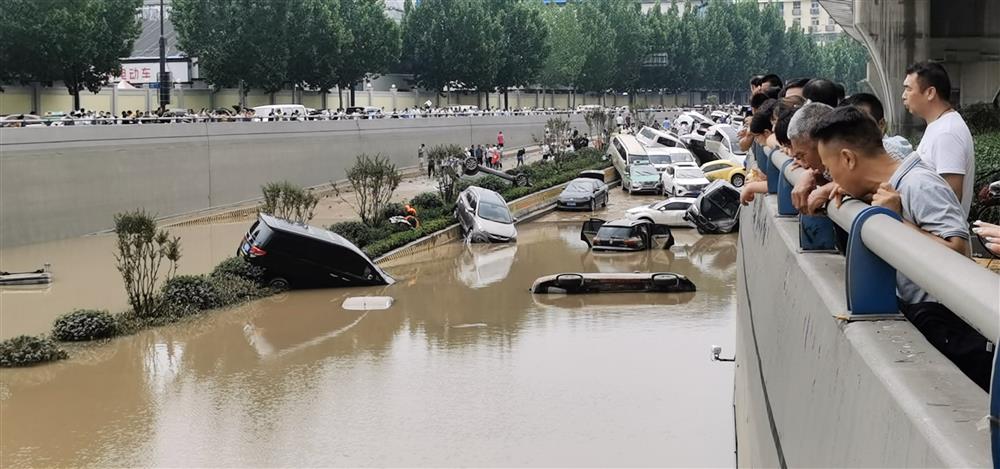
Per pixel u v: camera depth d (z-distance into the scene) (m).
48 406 18.80
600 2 111.69
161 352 22.92
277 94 74.12
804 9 161.75
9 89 55.00
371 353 22.86
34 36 53.75
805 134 4.03
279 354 22.83
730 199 42.25
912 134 32.44
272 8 67.25
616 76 112.69
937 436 1.99
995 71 34.66
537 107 108.81
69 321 23.92
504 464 15.18
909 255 2.37
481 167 53.31
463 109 81.62
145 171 43.88
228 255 37.38
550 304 28.45
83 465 15.56
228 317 26.62
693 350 22.28
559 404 18.22
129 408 18.59
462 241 42.25
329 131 57.59
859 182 3.58
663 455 15.29
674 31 118.31
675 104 131.50
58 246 38.09
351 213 48.53
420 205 46.53
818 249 4.55
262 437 16.81
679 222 43.81
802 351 4.06
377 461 15.51
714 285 31.05
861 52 142.62
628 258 37.00
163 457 15.88
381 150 63.12
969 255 3.29
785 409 4.64
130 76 77.44
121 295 29.77
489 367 21.17
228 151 49.22
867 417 2.62
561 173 59.50
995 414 1.76
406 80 94.50
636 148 58.47
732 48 124.12
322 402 18.84
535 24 94.31
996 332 1.75
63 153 39.44
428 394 19.19
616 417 17.34
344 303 28.14
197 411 18.41
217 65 66.50
